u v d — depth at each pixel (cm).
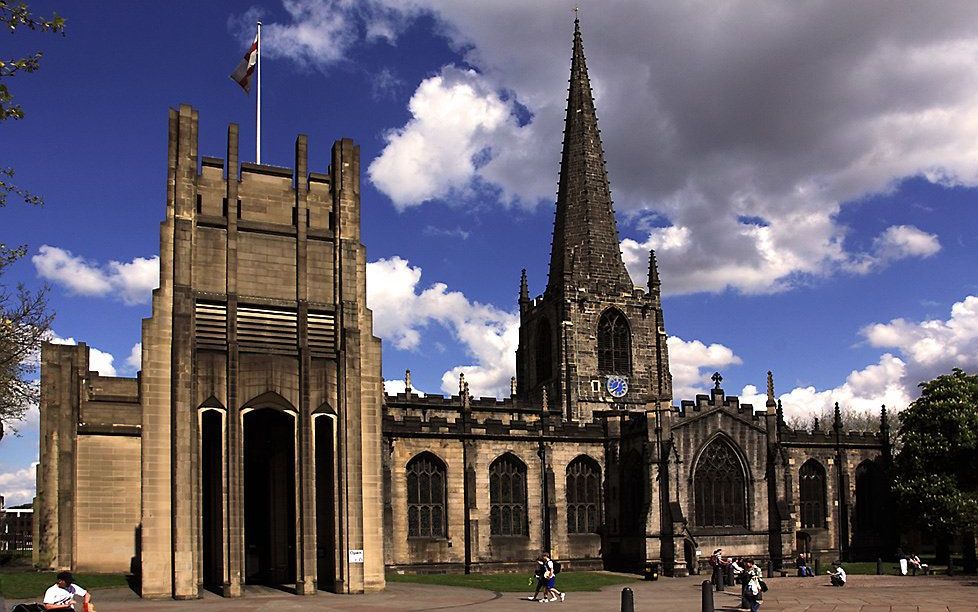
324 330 6581
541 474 10100
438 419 9631
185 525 5872
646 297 12950
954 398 10312
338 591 6241
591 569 10100
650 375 12762
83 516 7775
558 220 13388
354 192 6831
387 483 9231
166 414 5994
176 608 5147
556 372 12512
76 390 7950
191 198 6291
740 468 10125
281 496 7194
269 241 6538
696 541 9544
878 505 11362
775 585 7688
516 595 6391
